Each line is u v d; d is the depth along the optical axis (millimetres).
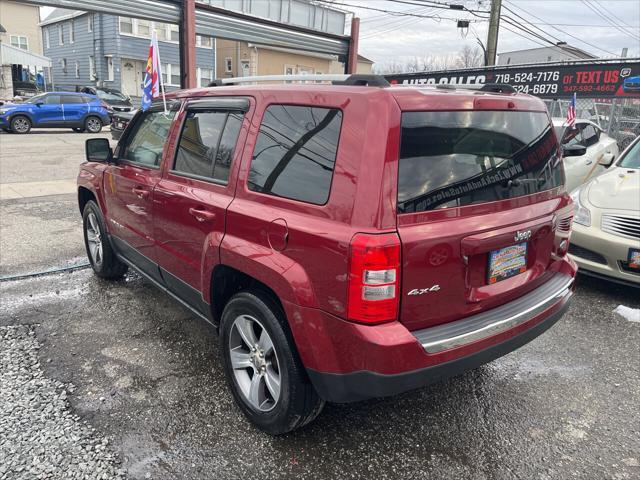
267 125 2742
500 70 13445
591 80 12023
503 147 2643
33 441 2689
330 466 2604
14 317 4168
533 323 2762
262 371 2795
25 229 6684
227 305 2910
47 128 20469
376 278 2150
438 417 3035
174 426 2863
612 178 5184
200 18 13172
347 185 2238
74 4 10805
